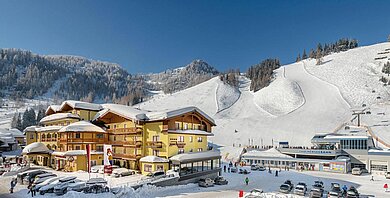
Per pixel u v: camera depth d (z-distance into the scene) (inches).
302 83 6692.9
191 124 2055.9
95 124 2262.6
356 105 4948.3
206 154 1977.1
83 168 1983.3
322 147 3006.9
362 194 1598.2
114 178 1660.9
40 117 5930.1
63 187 1304.1
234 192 1560.0
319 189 1521.9
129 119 1940.2
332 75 6781.5
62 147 2113.7
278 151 3228.3
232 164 2952.8
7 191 1405.0
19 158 2386.8
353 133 3548.2
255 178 2133.4
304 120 4581.7
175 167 1797.5
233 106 6358.3
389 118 3993.6
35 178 1572.3
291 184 1745.8
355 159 2770.7
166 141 1811.0
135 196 1350.9
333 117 4520.2
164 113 1809.8
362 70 6609.3
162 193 1470.2
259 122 4822.8
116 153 2096.5
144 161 1798.7
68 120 2249.0
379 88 5536.4
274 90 6451.8
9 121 7121.1
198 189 1619.1
